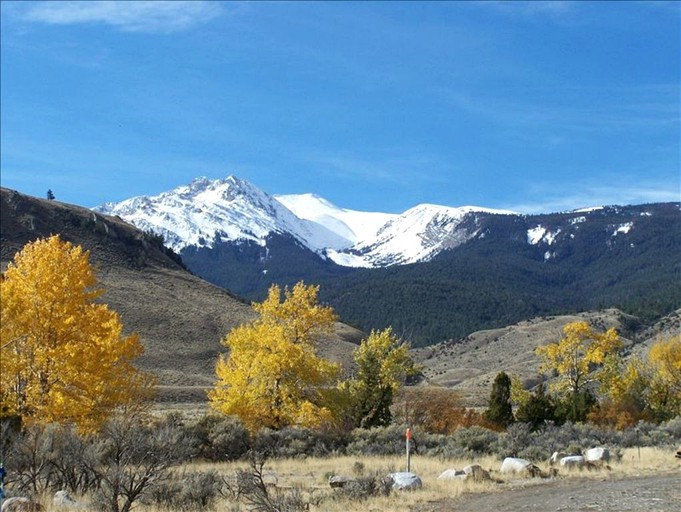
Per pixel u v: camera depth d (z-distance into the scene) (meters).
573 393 53.69
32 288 27.64
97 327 28.67
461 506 17.53
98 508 15.69
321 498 18.45
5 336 26.55
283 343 38.19
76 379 27.16
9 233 133.62
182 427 32.03
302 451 33.28
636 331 167.75
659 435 39.81
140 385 30.00
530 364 136.50
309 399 39.75
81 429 26.38
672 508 15.88
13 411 26.38
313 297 40.88
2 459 18.02
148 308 114.81
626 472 24.48
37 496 16.61
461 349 175.75
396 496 18.97
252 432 34.62
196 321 115.81
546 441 34.50
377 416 44.03
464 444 33.75
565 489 20.22
